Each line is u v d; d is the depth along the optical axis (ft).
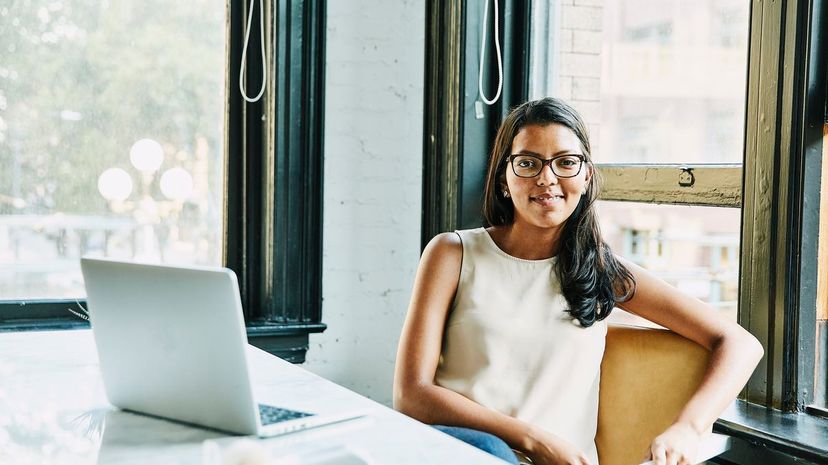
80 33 8.87
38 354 6.10
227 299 4.03
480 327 5.75
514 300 5.85
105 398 4.97
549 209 5.69
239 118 9.41
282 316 9.32
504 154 6.03
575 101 8.49
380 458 3.85
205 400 4.30
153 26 9.13
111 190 9.02
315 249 9.40
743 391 6.25
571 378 5.69
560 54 8.68
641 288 5.85
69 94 8.84
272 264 9.32
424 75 9.30
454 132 8.92
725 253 6.73
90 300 4.60
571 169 5.72
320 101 9.29
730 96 6.75
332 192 9.50
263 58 9.16
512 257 5.96
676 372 5.61
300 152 9.28
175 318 4.25
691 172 6.97
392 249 9.73
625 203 7.86
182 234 9.34
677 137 7.30
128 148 9.09
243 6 9.29
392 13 9.55
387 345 9.80
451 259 5.98
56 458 3.87
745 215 6.14
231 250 9.47
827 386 6.06
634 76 7.79
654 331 5.79
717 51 6.88
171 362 4.35
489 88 8.94
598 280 5.79
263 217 9.39
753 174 6.05
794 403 5.94
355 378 9.71
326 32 9.32
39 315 8.71
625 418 5.75
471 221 8.94
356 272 9.64
